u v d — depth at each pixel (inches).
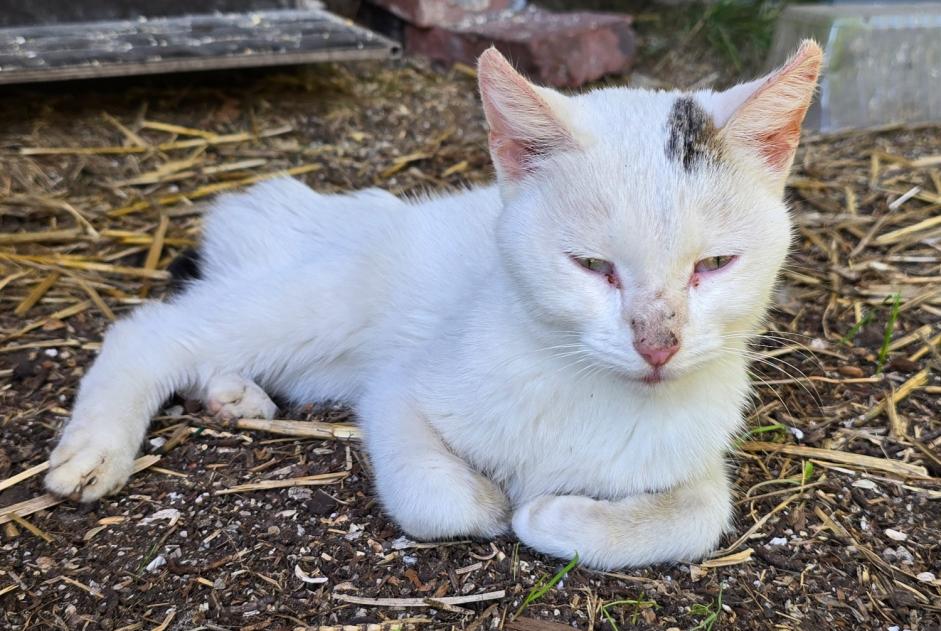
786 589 21.0
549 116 19.7
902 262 30.3
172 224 31.2
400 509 21.2
